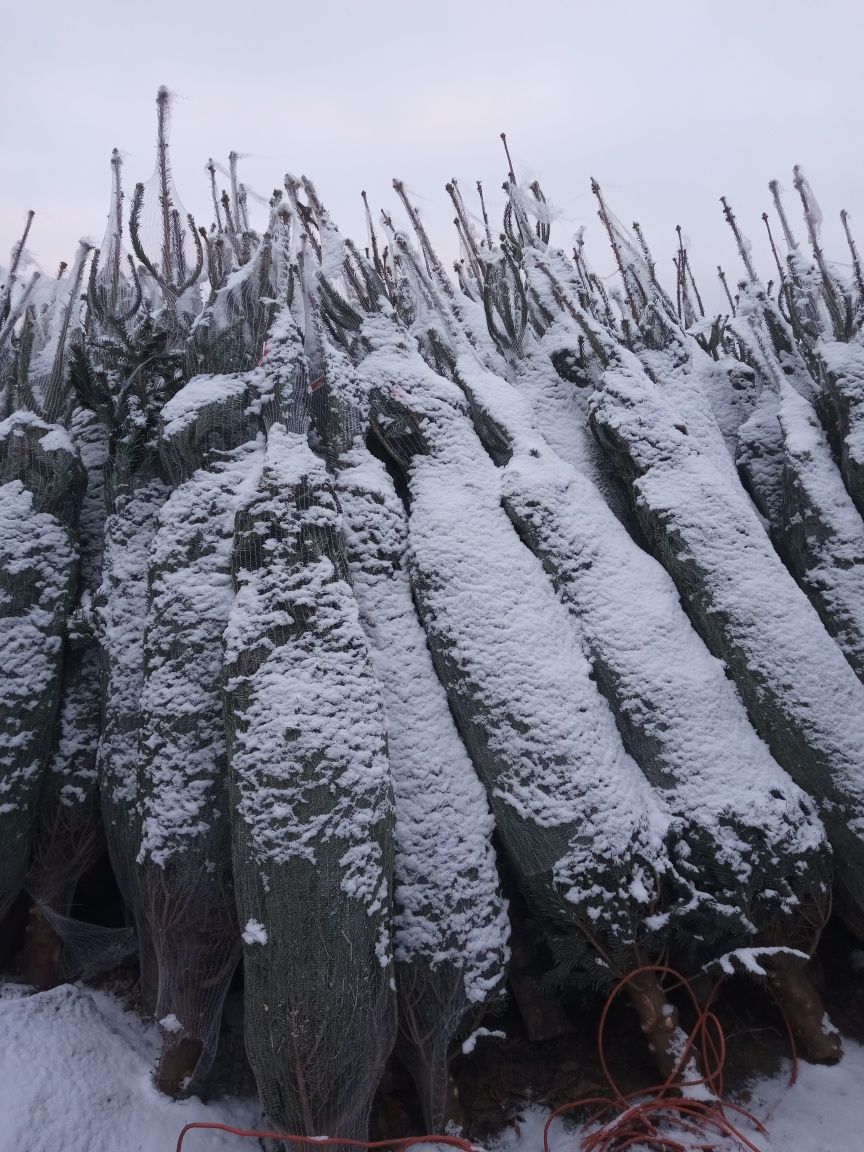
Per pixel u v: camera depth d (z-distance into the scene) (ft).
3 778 12.22
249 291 14.49
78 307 18.79
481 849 11.24
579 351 17.44
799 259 19.16
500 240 20.85
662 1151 9.90
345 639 10.94
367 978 9.41
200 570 12.23
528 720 11.60
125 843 12.03
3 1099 9.26
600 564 13.50
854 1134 9.82
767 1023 11.65
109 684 12.73
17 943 13.12
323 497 12.02
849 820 11.69
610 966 10.70
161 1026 10.62
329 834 9.67
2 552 13.33
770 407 18.06
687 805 11.66
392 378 15.25
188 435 13.12
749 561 13.46
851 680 12.54
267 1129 10.53
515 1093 10.93
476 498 14.10
